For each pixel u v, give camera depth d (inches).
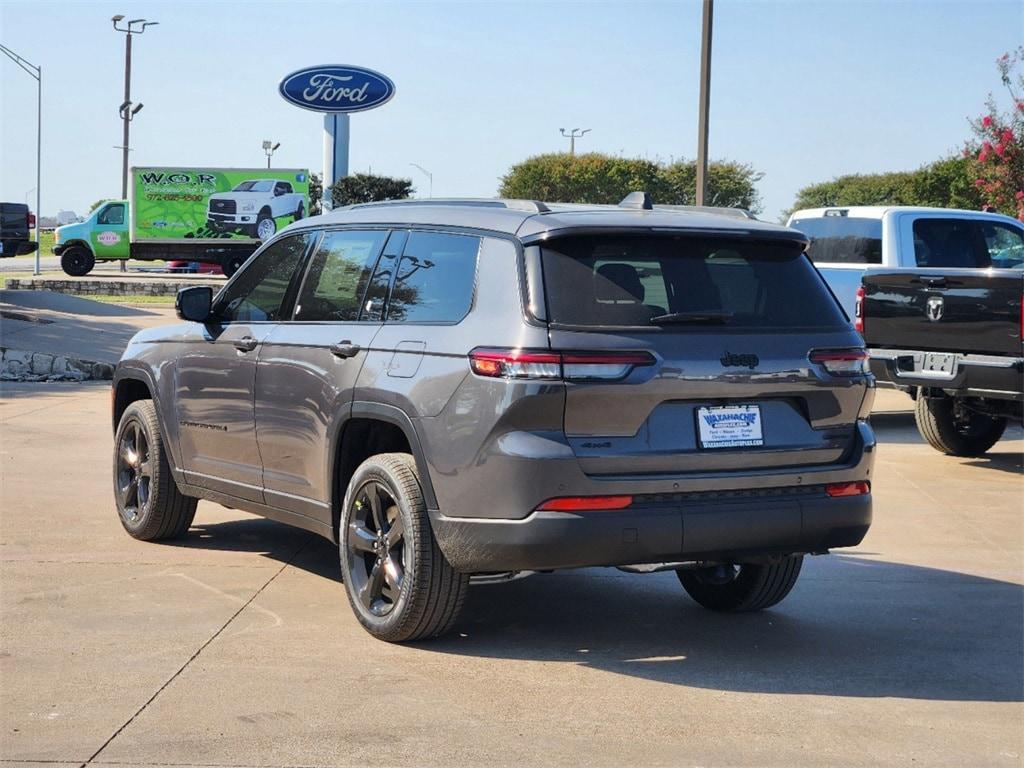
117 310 1008.9
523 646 220.2
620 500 194.7
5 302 938.7
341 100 898.7
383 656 211.5
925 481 401.4
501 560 197.0
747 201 2598.4
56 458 407.8
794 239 216.2
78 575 261.6
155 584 255.3
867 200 2501.2
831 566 287.7
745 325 206.5
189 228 1738.4
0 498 339.9
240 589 252.8
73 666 202.7
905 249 518.0
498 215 211.3
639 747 173.5
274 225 1759.4
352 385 222.4
